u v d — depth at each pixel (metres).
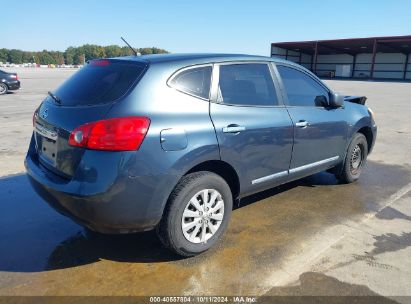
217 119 3.32
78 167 2.84
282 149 3.96
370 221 4.11
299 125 4.12
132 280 2.98
